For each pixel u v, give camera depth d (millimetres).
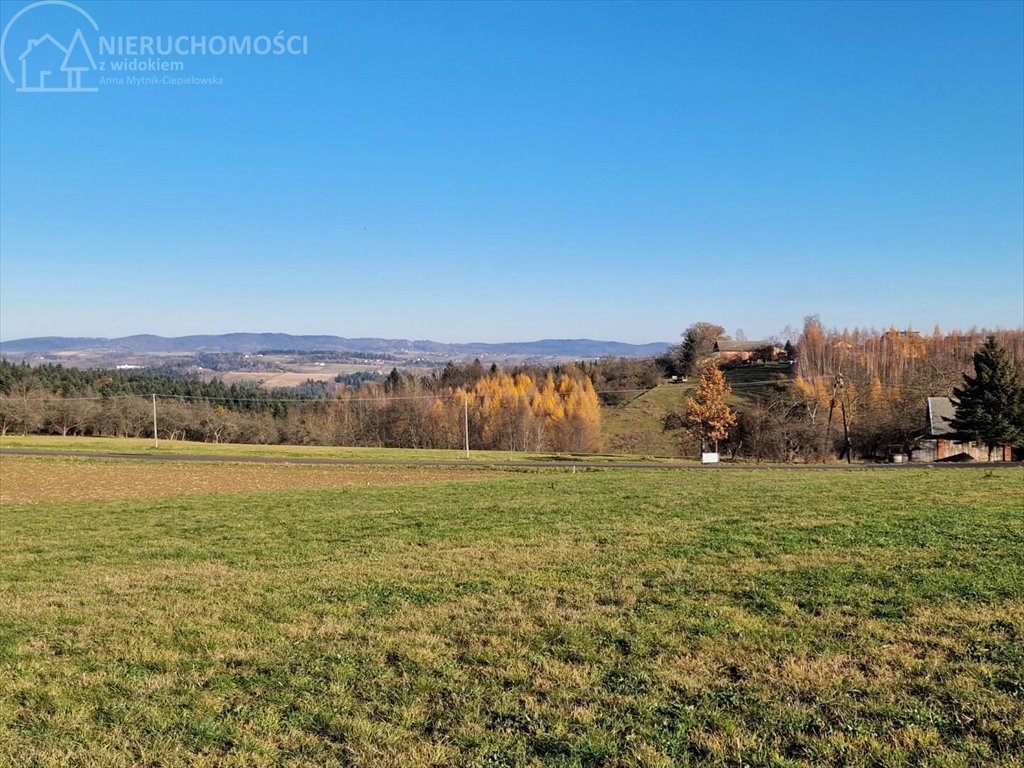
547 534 17000
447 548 15703
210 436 101688
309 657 8617
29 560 16109
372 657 8547
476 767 5941
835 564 12273
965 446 70688
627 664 8039
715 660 8055
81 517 24203
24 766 6172
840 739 6105
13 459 55094
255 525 20531
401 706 7133
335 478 43438
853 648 8203
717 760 5898
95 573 14352
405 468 50875
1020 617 8984
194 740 6562
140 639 9531
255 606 11055
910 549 13242
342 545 16672
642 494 25828
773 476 35375
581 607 10359
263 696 7500
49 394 104750
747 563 12688
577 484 31938
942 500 20578
